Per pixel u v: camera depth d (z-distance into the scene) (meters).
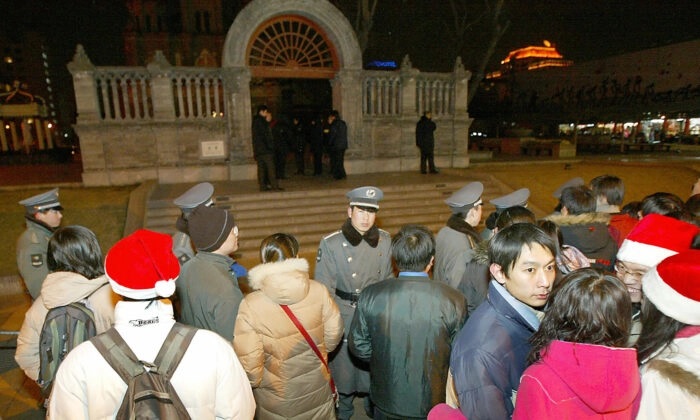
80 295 2.44
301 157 14.56
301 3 13.34
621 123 30.05
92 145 12.37
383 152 15.48
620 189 4.23
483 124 41.47
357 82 14.46
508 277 1.93
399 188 11.73
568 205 3.60
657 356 1.62
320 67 14.45
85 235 2.58
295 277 2.40
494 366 1.84
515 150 26.16
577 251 2.83
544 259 1.88
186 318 2.88
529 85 37.81
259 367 2.44
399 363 2.47
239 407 1.72
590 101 31.88
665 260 1.66
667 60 26.66
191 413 1.59
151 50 45.38
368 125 15.16
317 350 2.56
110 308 2.63
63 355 2.37
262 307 2.45
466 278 3.19
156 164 13.01
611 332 1.46
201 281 2.76
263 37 14.52
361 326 2.63
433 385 2.47
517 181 13.88
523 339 1.92
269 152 10.95
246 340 2.42
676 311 1.56
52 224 4.03
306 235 9.60
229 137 13.52
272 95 27.06
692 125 26.80
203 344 1.63
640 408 1.56
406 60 15.11
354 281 3.59
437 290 2.48
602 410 1.41
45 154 23.78
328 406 2.69
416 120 15.58
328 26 13.84
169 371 1.55
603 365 1.41
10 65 69.38
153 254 1.63
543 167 16.61
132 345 1.57
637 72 28.52
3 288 7.25
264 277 2.40
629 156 21.27
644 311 1.73
